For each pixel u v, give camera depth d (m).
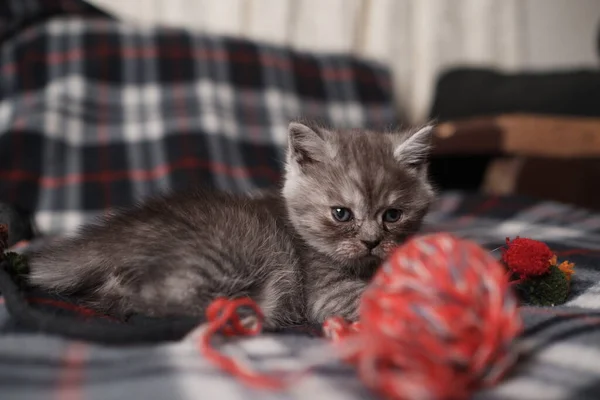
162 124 0.53
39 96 0.52
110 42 0.56
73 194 0.50
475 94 0.61
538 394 0.25
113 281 0.33
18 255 0.34
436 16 0.68
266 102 0.57
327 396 0.25
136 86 0.55
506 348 0.26
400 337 0.25
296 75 0.59
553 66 0.75
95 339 0.28
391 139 0.39
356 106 0.60
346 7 0.65
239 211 0.35
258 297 0.34
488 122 0.56
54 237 0.46
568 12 0.74
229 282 0.33
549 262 0.33
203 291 0.32
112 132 0.53
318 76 0.60
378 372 0.25
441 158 0.57
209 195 0.37
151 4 0.61
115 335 0.28
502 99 0.59
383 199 0.36
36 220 0.48
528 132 0.54
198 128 0.53
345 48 0.66
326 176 0.37
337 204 0.36
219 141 0.53
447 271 0.26
